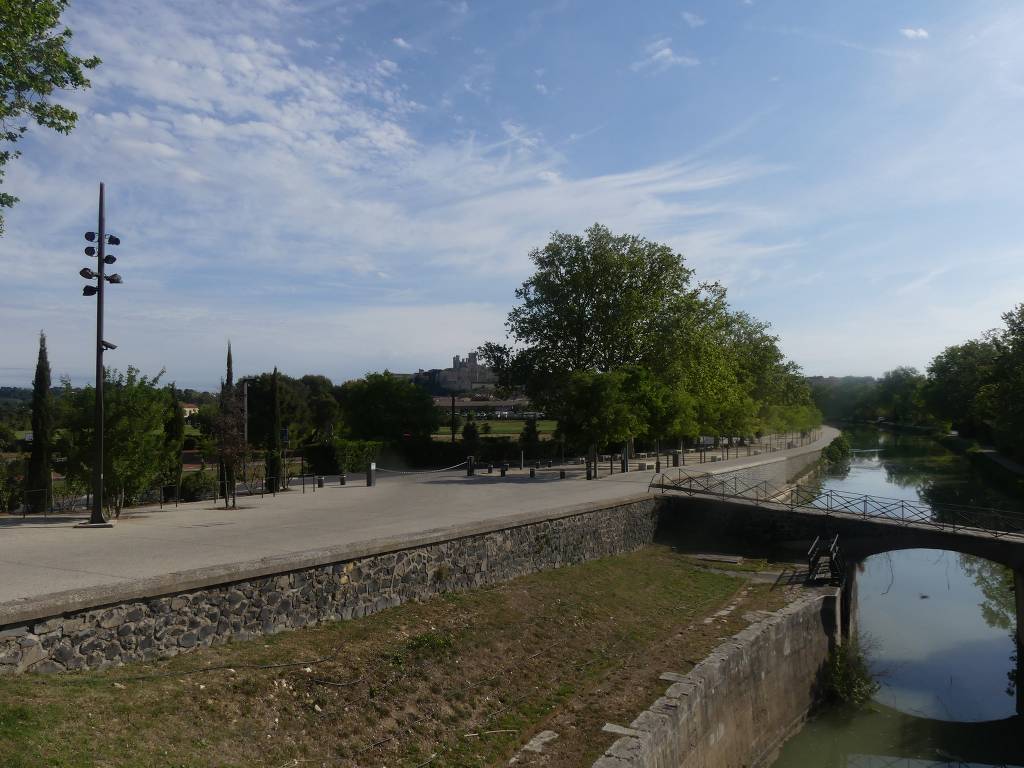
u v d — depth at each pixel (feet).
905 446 322.75
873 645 77.92
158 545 48.11
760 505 89.76
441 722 35.14
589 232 153.38
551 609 53.36
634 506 83.20
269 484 101.04
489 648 43.86
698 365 161.07
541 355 153.48
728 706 47.57
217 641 34.04
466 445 165.07
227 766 26.03
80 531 57.00
